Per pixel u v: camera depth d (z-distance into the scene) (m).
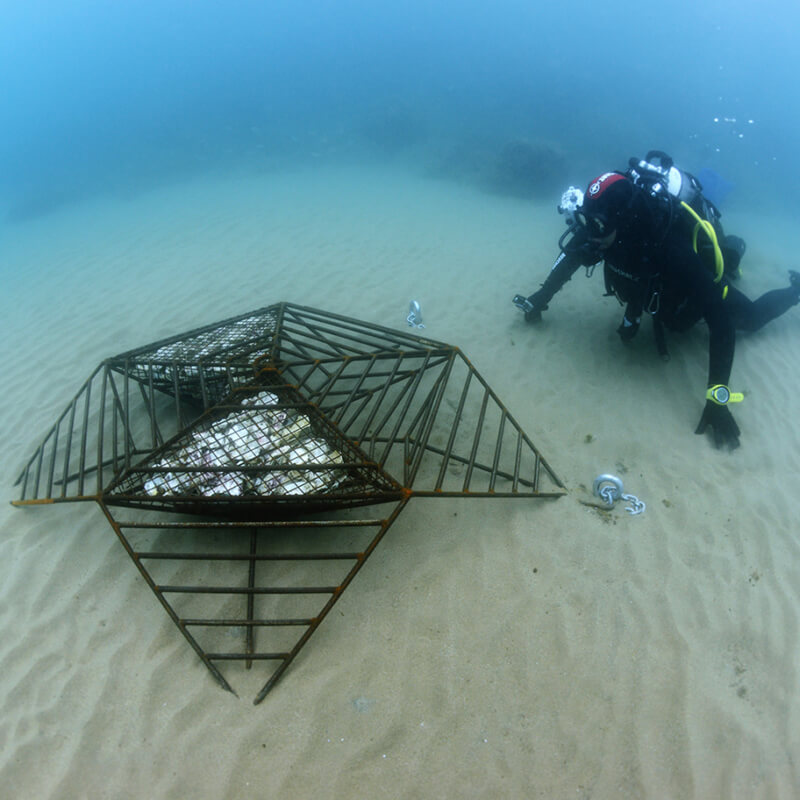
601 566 2.88
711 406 3.62
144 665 2.46
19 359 5.23
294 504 2.66
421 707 2.30
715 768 2.12
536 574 2.84
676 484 3.39
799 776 2.10
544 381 4.42
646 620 2.62
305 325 4.14
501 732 2.22
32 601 2.75
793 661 2.45
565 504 3.24
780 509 3.20
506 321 5.40
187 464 2.95
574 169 14.08
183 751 2.16
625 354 4.64
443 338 5.12
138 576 2.87
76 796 2.04
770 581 2.80
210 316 5.83
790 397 4.13
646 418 3.94
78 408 4.29
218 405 3.23
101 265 7.88
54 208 15.33
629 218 3.36
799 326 5.02
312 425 3.28
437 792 2.06
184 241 8.62
